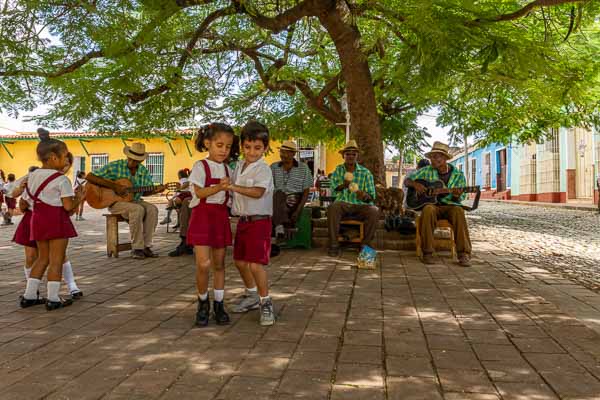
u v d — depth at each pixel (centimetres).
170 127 960
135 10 626
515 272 598
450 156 688
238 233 397
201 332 366
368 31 841
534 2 605
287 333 361
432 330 365
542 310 421
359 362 301
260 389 262
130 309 436
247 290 432
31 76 705
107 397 254
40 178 442
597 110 1195
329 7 697
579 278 575
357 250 768
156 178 2544
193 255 748
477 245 856
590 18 670
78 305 452
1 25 584
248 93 1321
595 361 302
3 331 371
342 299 463
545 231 1161
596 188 2178
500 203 2930
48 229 435
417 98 936
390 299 462
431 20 590
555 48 800
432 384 268
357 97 843
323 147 2234
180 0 610
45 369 292
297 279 557
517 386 266
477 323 383
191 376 280
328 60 1203
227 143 395
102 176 736
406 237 785
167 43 683
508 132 1363
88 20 585
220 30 870
